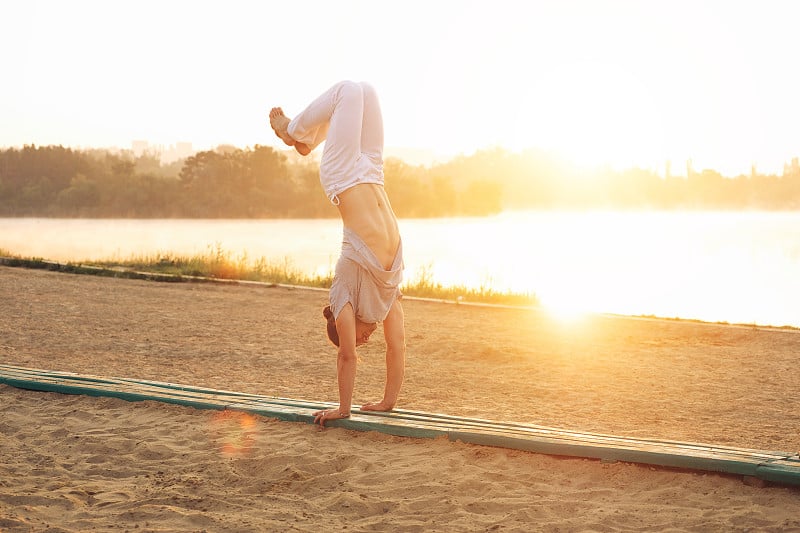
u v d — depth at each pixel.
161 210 89.81
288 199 92.69
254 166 95.88
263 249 37.22
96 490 4.95
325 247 38.81
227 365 10.34
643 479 5.20
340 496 4.87
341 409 6.30
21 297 16.08
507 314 16.14
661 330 14.29
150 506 4.61
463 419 6.36
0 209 84.56
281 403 6.88
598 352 12.14
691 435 7.25
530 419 7.76
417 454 5.70
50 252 33.00
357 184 6.10
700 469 5.19
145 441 5.96
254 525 4.37
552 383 9.78
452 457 5.59
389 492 4.99
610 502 4.85
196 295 17.62
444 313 16.16
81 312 14.51
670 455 5.25
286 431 6.22
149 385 7.55
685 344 13.02
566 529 4.42
